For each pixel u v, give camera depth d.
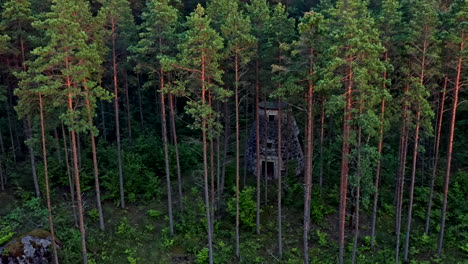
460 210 29.80
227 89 27.56
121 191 31.14
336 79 19.62
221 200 31.91
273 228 29.58
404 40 24.14
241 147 40.91
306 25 20.69
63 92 21.31
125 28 30.42
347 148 22.61
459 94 32.41
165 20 25.81
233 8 29.33
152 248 27.27
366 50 19.66
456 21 23.59
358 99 20.62
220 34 28.97
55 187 32.59
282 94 22.72
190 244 27.44
